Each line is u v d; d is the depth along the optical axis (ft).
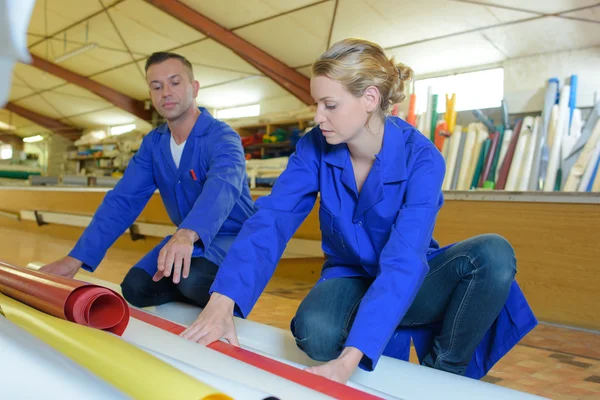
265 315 9.07
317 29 26.78
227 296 3.83
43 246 18.30
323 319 4.12
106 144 47.93
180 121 6.12
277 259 4.14
